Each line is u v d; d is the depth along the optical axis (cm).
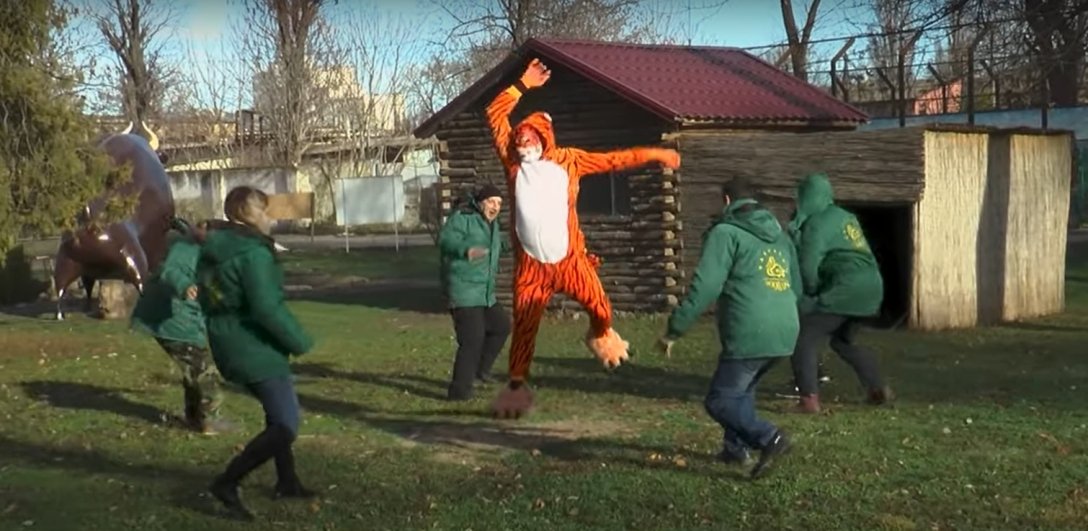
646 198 1812
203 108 5481
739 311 772
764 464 783
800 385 1023
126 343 1638
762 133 1859
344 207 3656
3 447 969
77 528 741
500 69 1902
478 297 1125
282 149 5141
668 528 700
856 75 3497
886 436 919
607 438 941
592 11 3475
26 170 1504
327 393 1184
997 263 1672
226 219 755
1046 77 2500
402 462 884
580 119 1862
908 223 1587
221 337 741
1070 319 1705
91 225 1750
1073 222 3412
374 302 2194
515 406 882
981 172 1647
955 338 1511
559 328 1712
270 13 5131
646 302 1823
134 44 4869
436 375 1297
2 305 2256
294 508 762
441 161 2005
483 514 738
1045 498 743
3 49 1483
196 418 1012
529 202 830
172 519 754
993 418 986
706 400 798
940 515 712
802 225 1020
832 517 711
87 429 1036
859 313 1016
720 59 2080
